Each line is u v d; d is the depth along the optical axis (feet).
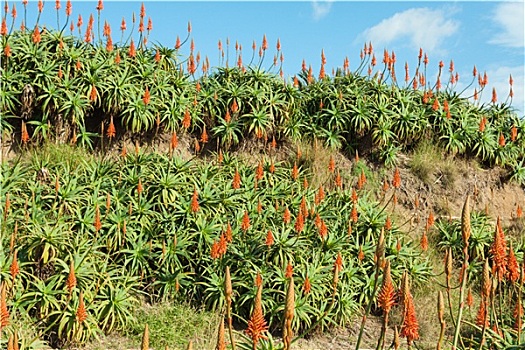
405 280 9.82
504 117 39.19
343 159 34.01
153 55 32.96
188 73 33.27
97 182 24.43
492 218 34.50
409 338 9.73
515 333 15.53
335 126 34.35
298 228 21.26
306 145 33.50
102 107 29.12
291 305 8.68
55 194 22.21
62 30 29.78
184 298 21.57
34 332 17.57
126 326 19.40
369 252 24.99
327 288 22.20
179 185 25.31
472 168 36.60
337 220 26.25
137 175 25.23
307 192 28.17
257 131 31.78
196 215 24.11
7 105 26.86
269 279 21.67
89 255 20.36
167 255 22.27
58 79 27.89
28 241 19.53
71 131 28.40
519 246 29.99
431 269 26.23
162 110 30.30
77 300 18.40
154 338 18.92
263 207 26.35
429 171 34.53
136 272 22.07
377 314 23.82
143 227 23.27
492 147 36.81
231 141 32.27
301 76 38.40
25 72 27.73
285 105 33.73
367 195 29.96
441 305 9.73
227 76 34.86
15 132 27.50
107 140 29.43
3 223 20.16
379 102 35.86
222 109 32.55
